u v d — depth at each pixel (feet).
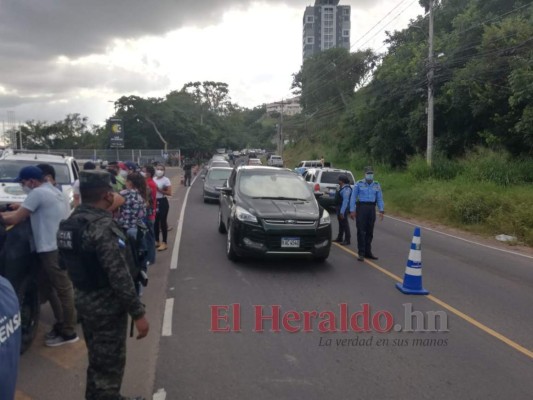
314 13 351.87
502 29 82.23
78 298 11.43
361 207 32.81
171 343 18.01
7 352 7.87
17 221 16.16
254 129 451.94
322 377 15.48
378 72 116.88
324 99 221.87
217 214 56.90
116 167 32.30
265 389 14.60
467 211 54.90
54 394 14.17
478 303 24.00
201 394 14.23
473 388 14.90
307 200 32.19
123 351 11.78
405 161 112.27
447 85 89.04
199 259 32.19
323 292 24.99
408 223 57.88
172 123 236.43
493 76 82.94
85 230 10.98
